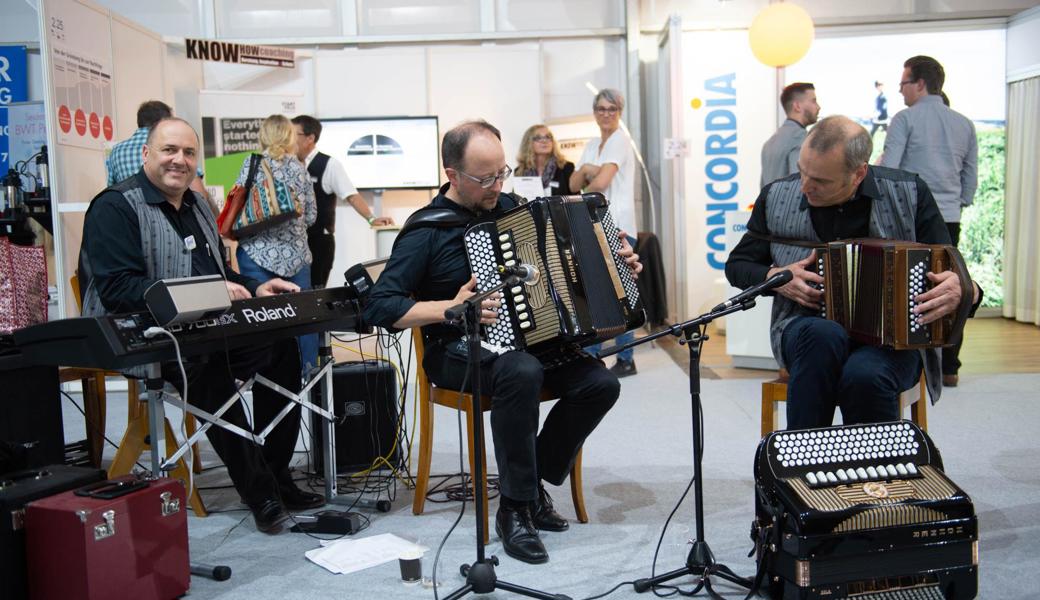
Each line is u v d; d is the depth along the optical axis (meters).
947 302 2.29
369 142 7.15
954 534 1.96
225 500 3.13
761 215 2.82
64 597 2.03
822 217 2.68
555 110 7.60
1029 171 6.81
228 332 2.42
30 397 2.85
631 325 2.64
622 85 7.56
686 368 5.45
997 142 7.24
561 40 7.54
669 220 7.02
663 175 7.10
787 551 1.96
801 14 5.94
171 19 7.32
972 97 7.23
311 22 7.43
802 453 2.06
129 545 2.10
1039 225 6.72
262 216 4.14
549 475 2.67
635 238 5.32
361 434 3.32
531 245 2.46
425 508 2.97
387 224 6.20
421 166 7.19
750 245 2.86
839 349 2.40
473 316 2.10
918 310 2.31
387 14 7.48
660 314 6.63
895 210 2.60
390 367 3.37
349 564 2.45
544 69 7.57
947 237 2.61
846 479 2.00
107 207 2.63
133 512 2.11
